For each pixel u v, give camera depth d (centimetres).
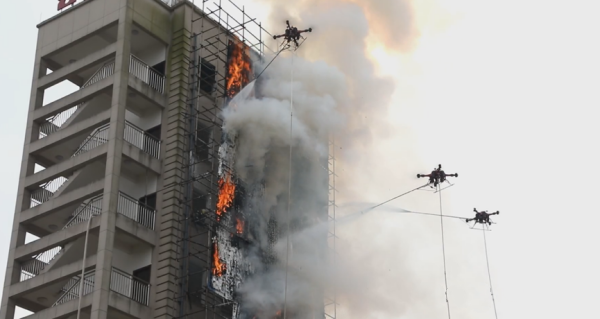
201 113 7169
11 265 6838
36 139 7319
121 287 6431
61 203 6806
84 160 6806
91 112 7212
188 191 6850
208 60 7462
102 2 7412
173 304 6456
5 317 6662
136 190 6925
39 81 7462
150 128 7125
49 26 7656
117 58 7038
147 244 6650
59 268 6556
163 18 7431
